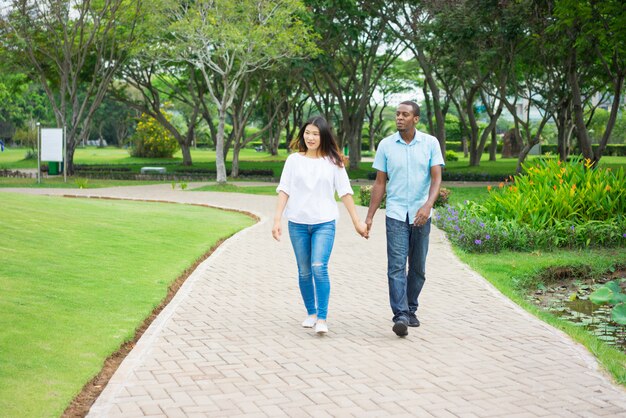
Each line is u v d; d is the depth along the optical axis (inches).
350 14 1111.0
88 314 223.6
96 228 420.8
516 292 302.4
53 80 1363.2
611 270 354.6
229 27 935.0
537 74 1203.2
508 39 942.4
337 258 368.2
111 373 175.5
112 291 260.1
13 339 186.5
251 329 217.9
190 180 1234.0
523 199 450.6
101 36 1236.5
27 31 1129.4
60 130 1060.5
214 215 590.9
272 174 1342.3
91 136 3671.3
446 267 338.3
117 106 3061.0
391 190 214.7
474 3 940.6
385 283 301.4
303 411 146.6
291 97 1889.8
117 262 321.1
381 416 144.2
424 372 174.7
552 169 487.2
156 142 2153.1
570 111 1232.8
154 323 222.8
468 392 159.6
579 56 985.5
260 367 177.5
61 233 380.2
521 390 161.2
